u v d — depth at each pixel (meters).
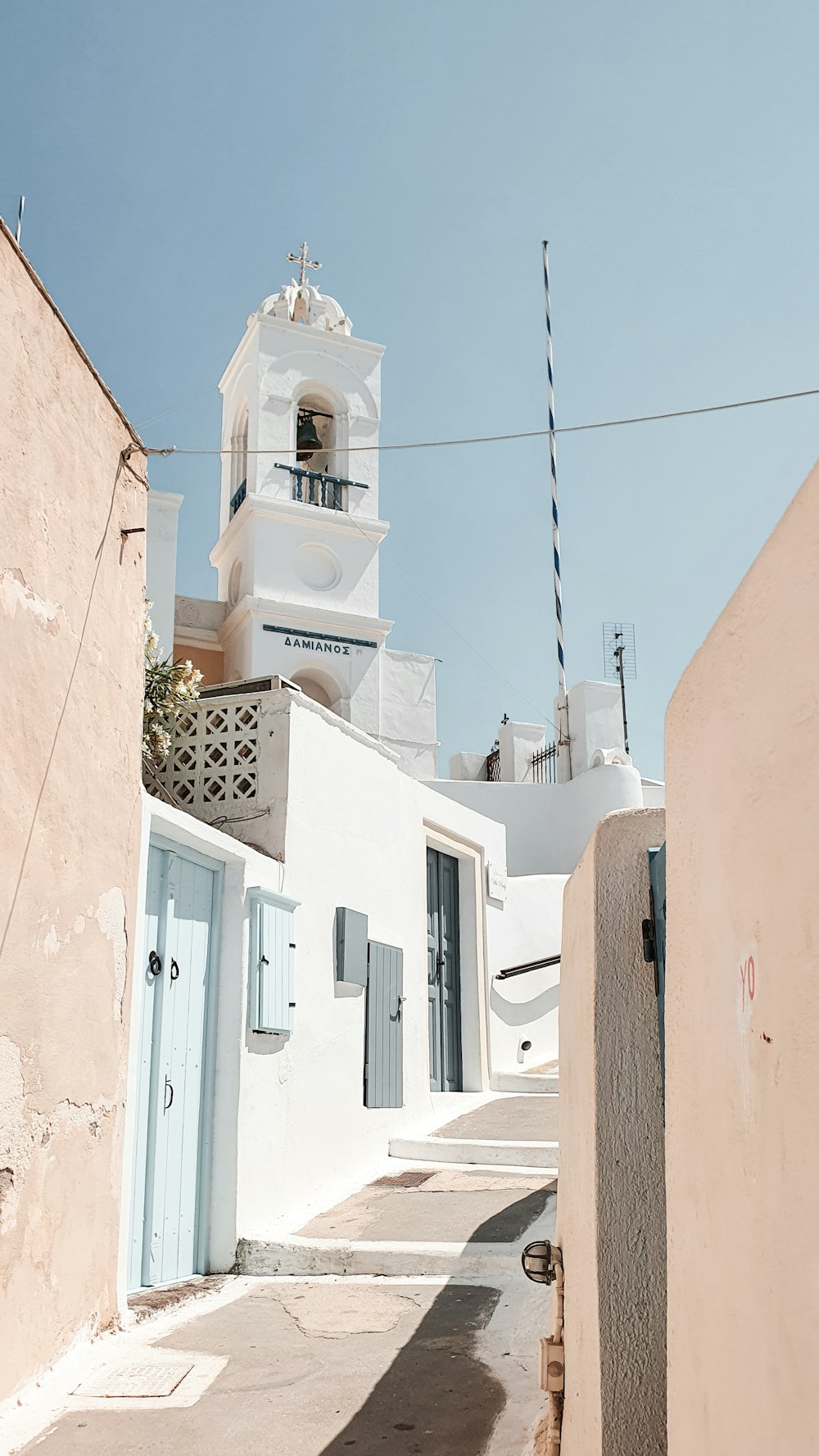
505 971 13.70
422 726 23.86
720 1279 2.40
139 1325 5.59
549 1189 8.08
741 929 2.35
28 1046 4.63
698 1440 2.53
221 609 23.52
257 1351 5.21
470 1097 12.16
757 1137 2.19
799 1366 1.89
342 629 22.88
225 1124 7.13
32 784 4.74
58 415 5.14
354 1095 9.34
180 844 6.94
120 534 5.92
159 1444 4.18
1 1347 4.32
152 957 6.52
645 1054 3.44
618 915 3.55
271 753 8.64
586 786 19.48
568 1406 3.77
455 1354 5.14
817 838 1.93
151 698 8.55
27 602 4.76
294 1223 7.52
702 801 2.72
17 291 4.74
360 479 24.17
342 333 25.09
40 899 4.79
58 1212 4.86
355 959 9.46
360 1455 4.09
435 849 12.84
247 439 24.91
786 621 2.14
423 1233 7.11
